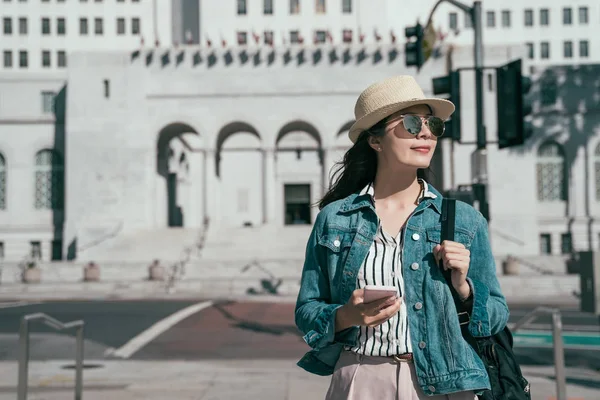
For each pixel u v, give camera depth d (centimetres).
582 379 1100
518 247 4947
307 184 6744
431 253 312
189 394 988
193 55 5241
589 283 1188
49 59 7862
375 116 324
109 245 4800
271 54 5247
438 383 297
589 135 5494
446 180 4972
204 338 1750
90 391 1019
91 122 5184
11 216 5772
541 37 7981
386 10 7319
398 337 308
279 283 3619
